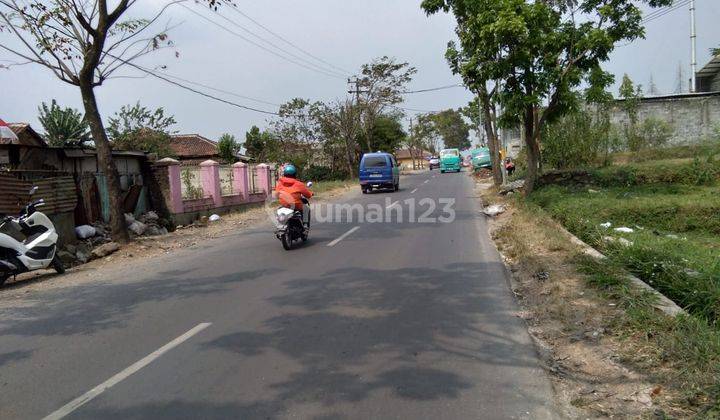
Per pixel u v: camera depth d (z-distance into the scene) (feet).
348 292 23.54
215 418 12.49
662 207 41.91
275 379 14.60
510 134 137.39
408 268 28.14
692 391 12.64
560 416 12.35
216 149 151.53
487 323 18.98
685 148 74.02
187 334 18.56
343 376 14.70
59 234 39.91
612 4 47.39
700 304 18.58
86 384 14.69
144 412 12.91
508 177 85.81
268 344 17.30
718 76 110.52
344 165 140.77
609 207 42.70
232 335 18.29
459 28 58.54
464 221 47.09
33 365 16.24
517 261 29.19
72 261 36.17
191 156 138.41
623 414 12.31
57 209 39.70
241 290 24.57
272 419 12.37
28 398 13.93
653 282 22.13
